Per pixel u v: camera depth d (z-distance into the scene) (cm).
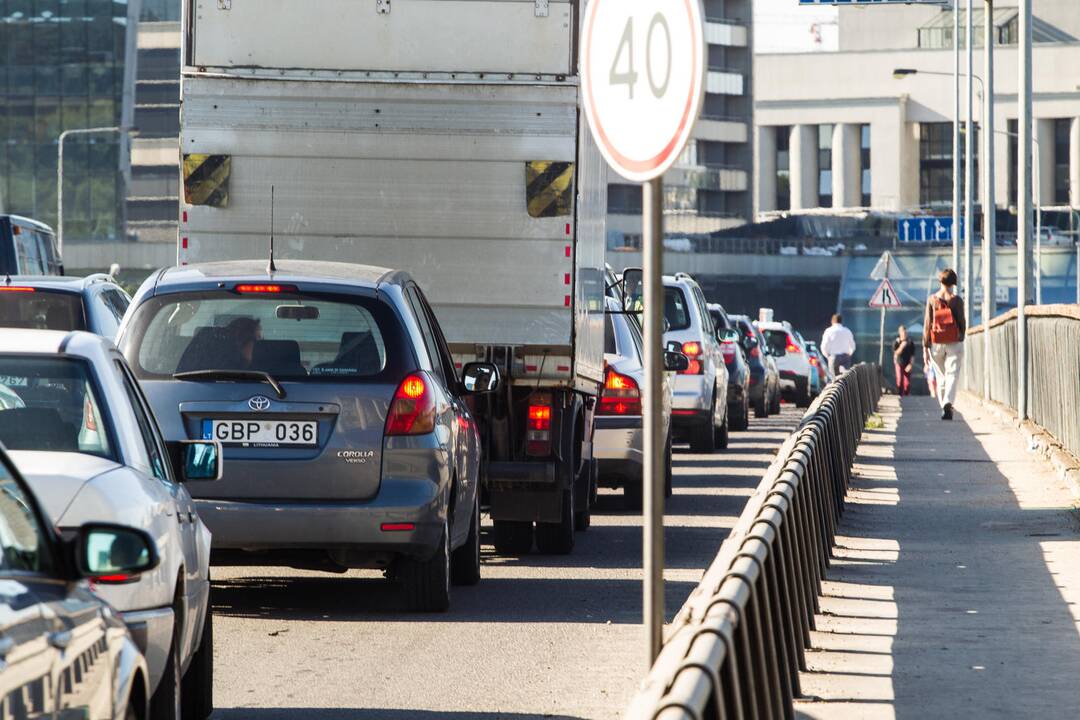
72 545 1148
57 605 1051
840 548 3438
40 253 8481
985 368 9950
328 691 2047
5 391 1620
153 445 1734
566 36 3222
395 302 2620
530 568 3206
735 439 7588
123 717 1152
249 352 2552
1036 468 5412
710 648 1126
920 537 3638
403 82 3195
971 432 7444
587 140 3328
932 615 2581
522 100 3183
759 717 1440
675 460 6200
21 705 920
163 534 1563
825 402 4084
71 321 3556
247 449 2519
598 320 3625
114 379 1667
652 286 1335
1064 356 5431
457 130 3195
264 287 2584
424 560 2600
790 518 2105
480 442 3139
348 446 2519
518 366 3186
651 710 979
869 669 2139
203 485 2516
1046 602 2709
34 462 1511
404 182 3209
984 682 2062
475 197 3195
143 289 2614
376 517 2508
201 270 2661
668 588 2952
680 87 1314
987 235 10500
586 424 3628
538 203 3178
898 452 6247
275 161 3228
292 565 2622
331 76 3222
